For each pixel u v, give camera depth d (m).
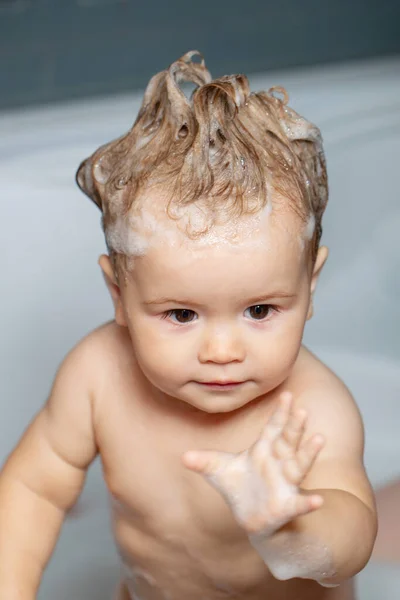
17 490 1.19
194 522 1.16
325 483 1.04
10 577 1.14
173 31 2.54
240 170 0.97
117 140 1.13
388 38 2.57
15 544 1.16
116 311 1.11
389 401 1.96
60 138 2.06
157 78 1.09
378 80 2.34
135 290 1.00
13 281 1.83
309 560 0.91
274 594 1.18
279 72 2.51
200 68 1.15
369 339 2.03
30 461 1.19
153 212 0.98
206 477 0.85
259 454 0.84
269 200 0.97
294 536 0.89
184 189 0.97
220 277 0.95
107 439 1.18
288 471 0.83
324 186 1.10
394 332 2.02
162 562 1.19
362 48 2.55
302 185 1.01
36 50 2.46
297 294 0.99
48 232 1.84
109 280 1.11
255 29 2.55
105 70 2.48
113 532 1.23
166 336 0.99
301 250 0.99
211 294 0.96
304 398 1.12
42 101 2.42
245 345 0.98
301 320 1.00
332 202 1.99
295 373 1.14
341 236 2.01
